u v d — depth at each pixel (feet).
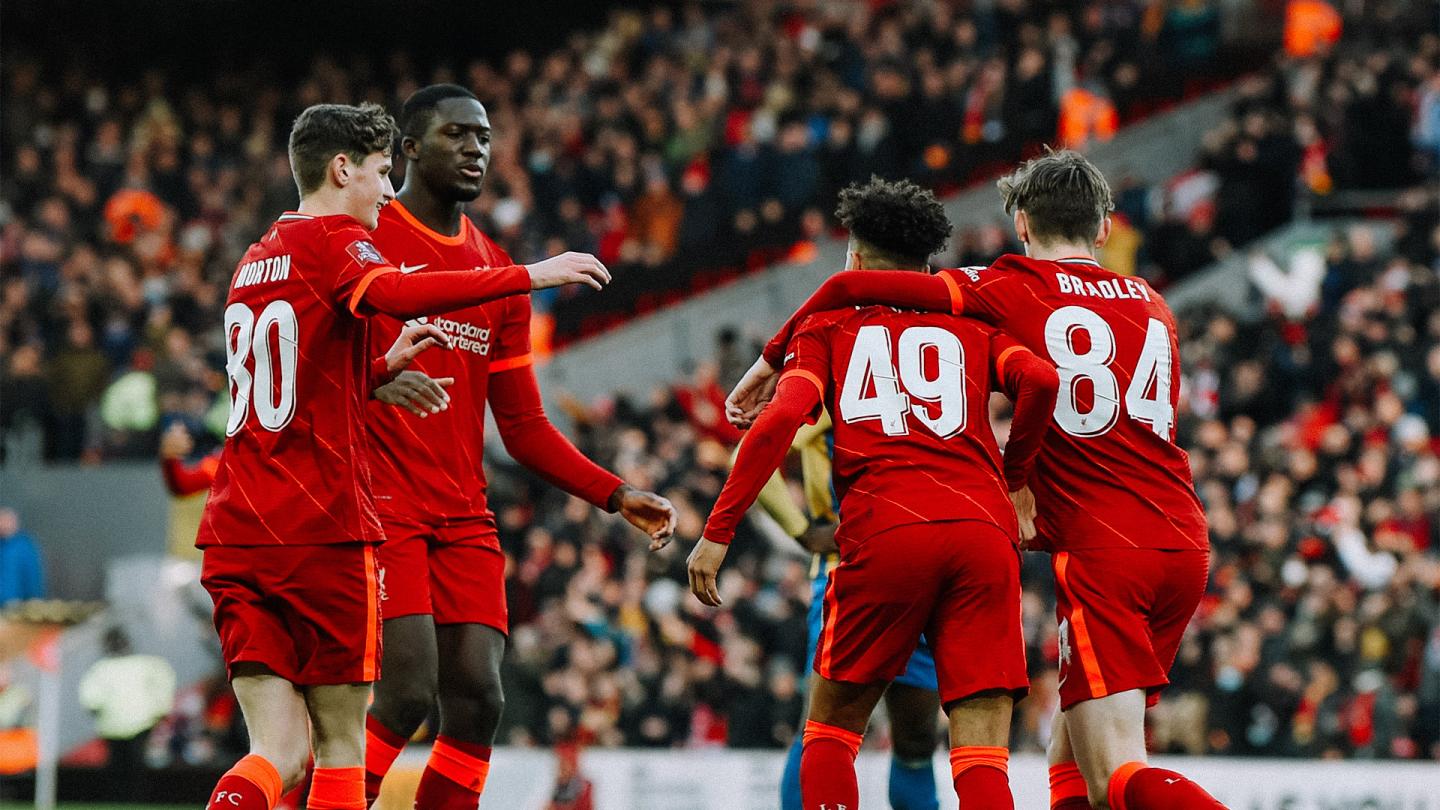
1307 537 145.59
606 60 260.62
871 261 60.64
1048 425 58.59
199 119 267.59
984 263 195.52
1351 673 134.10
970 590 55.72
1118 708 57.06
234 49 313.32
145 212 232.53
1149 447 58.75
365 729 57.57
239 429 54.44
